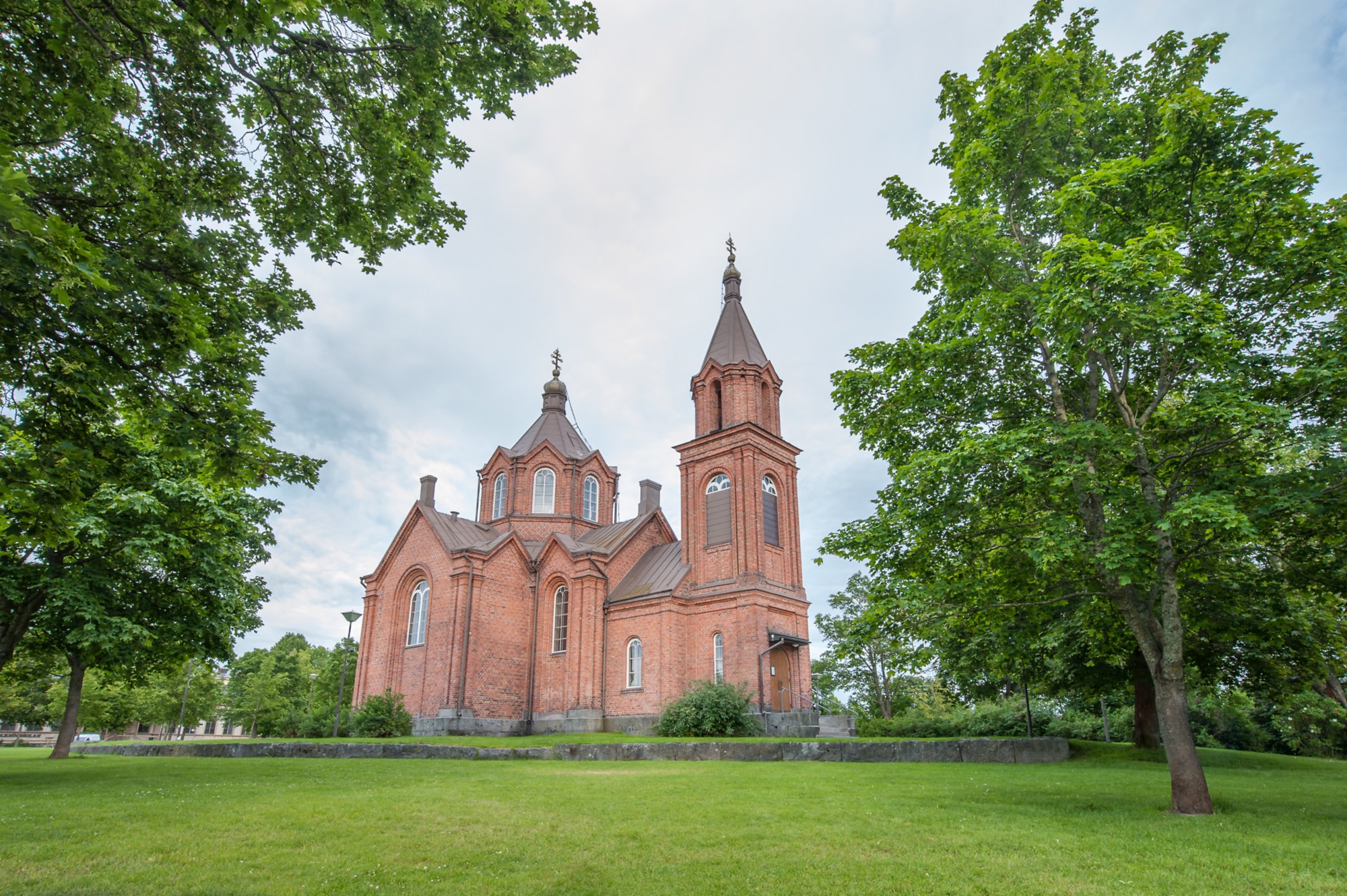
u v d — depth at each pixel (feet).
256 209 40.37
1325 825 36.81
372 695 127.65
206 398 36.52
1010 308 45.65
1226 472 41.83
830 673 210.59
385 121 36.55
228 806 41.93
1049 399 50.21
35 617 74.54
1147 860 29.30
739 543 121.60
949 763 72.69
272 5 25.89
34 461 32.50
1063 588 49.78
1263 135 42.32
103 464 34.32
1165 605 42.09
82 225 35.24
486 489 167.63
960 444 43.98
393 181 38.09
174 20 32.04
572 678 127.75
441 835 33.94
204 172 38.58
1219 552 44.24
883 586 50.39
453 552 134.72
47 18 30.37
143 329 33.45
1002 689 141.49
